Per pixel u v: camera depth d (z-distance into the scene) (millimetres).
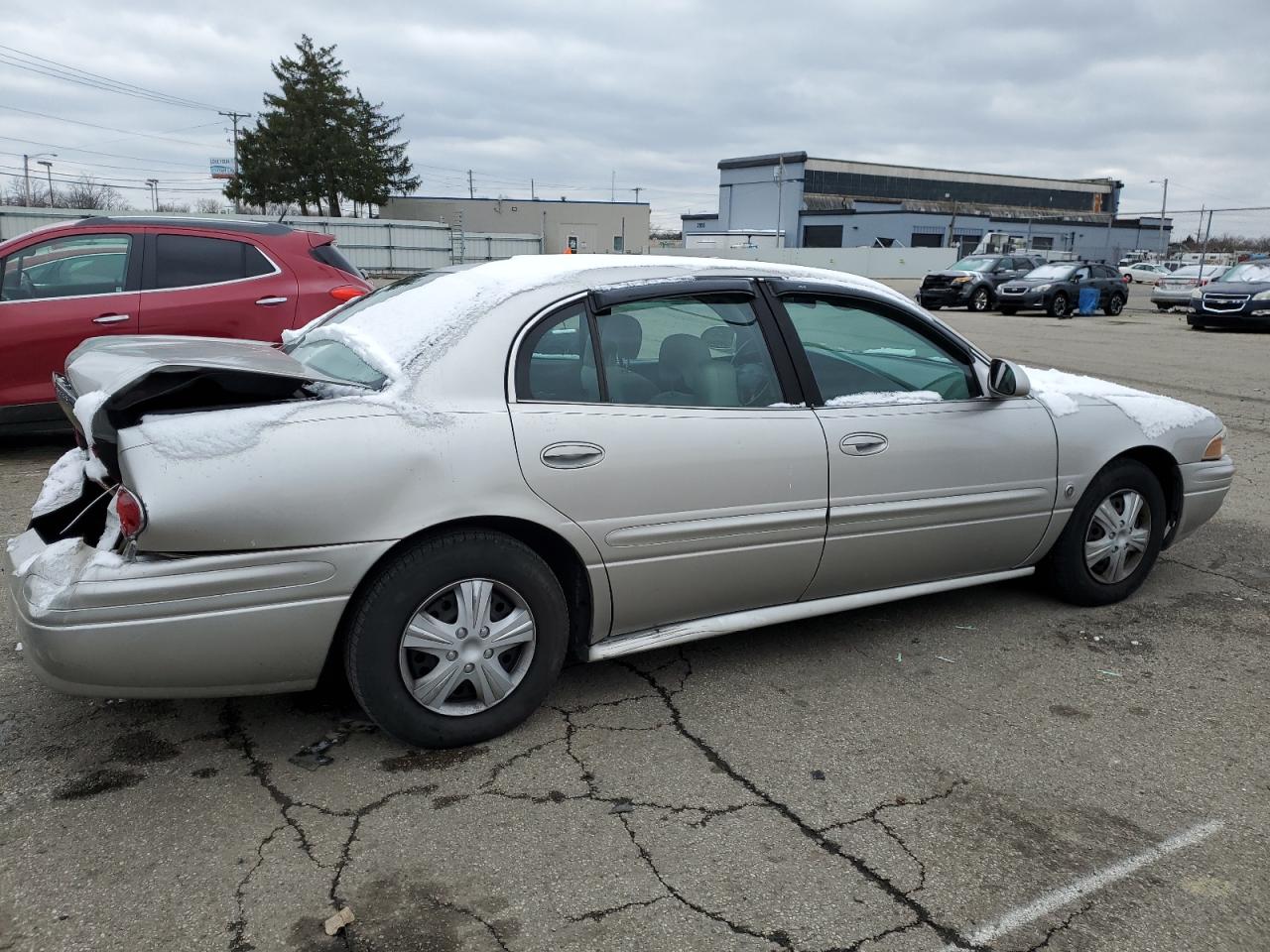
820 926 2346
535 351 3115
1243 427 9023
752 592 3543
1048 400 4195
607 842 2648
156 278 6746
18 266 6473
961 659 3902
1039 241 79688
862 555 3707
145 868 2488
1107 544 4402
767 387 3521
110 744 3104
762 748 3178
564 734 3234
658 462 3195
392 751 3096
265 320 6945
